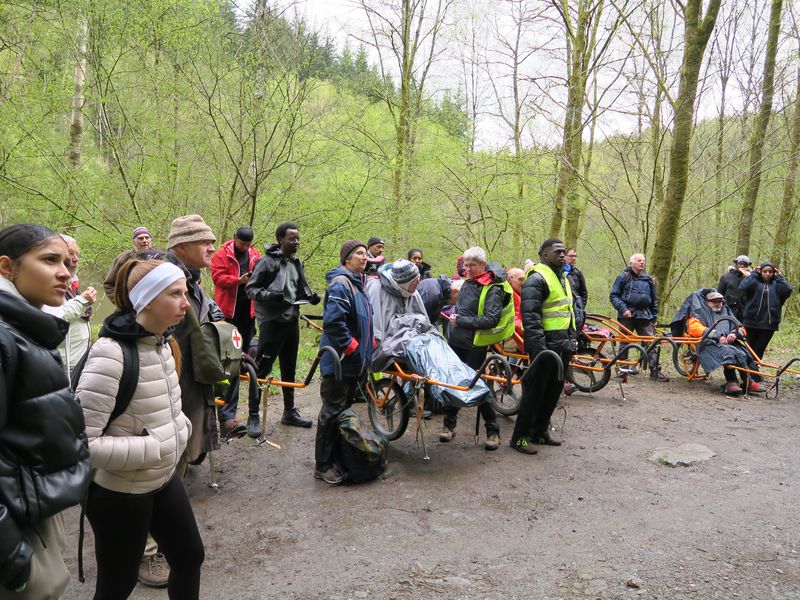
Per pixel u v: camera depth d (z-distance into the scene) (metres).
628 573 3.24
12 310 1.65
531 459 5.07
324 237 10.58
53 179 8.32
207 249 3.75
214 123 9.19
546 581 3.18
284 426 5.97
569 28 12.16
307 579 3.21
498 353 6.73
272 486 4.52
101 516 2.23
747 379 7.65
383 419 5.75
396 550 3.52
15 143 8.08
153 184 8.93
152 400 2.26
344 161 11.02
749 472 4.80
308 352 9.68
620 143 13.35
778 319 8.59
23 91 8.38
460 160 13.65
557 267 5.36
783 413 6.74
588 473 4.76
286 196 10.12
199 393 3.69
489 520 3.93
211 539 3.69
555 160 12.89
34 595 1.69
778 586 3.10
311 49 9.43
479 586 3.13
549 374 5.19
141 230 4.98
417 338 5.10
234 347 3.90
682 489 4.45
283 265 5.69
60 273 1.90
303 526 3.85
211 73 9.13
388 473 4.74
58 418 1.69
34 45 8.58
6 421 1.57
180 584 2.45
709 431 5.96
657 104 12.20
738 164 14.41
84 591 3.14
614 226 16.11
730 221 15.88
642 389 7.91
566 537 3.68
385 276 5.20
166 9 8.23
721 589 3.08
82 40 8.43
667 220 11.03
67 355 3.90
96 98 8.31
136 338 2.24
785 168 15.12
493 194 13.86
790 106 14.70
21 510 1.57
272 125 9.59
